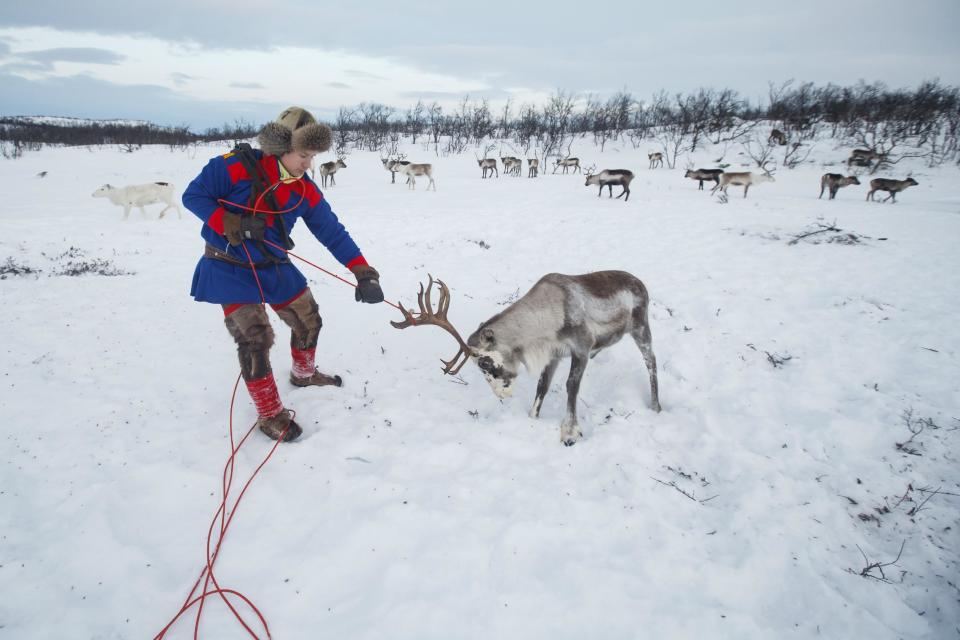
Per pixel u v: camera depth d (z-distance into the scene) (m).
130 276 8.40
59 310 6.32
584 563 2.79
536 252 10.97
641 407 4.63
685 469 3.77
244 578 2.62
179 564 2.70
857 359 5.50
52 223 13.91
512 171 37.97
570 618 2.47
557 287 4.15
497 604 2.51
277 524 2.97
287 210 3.47
